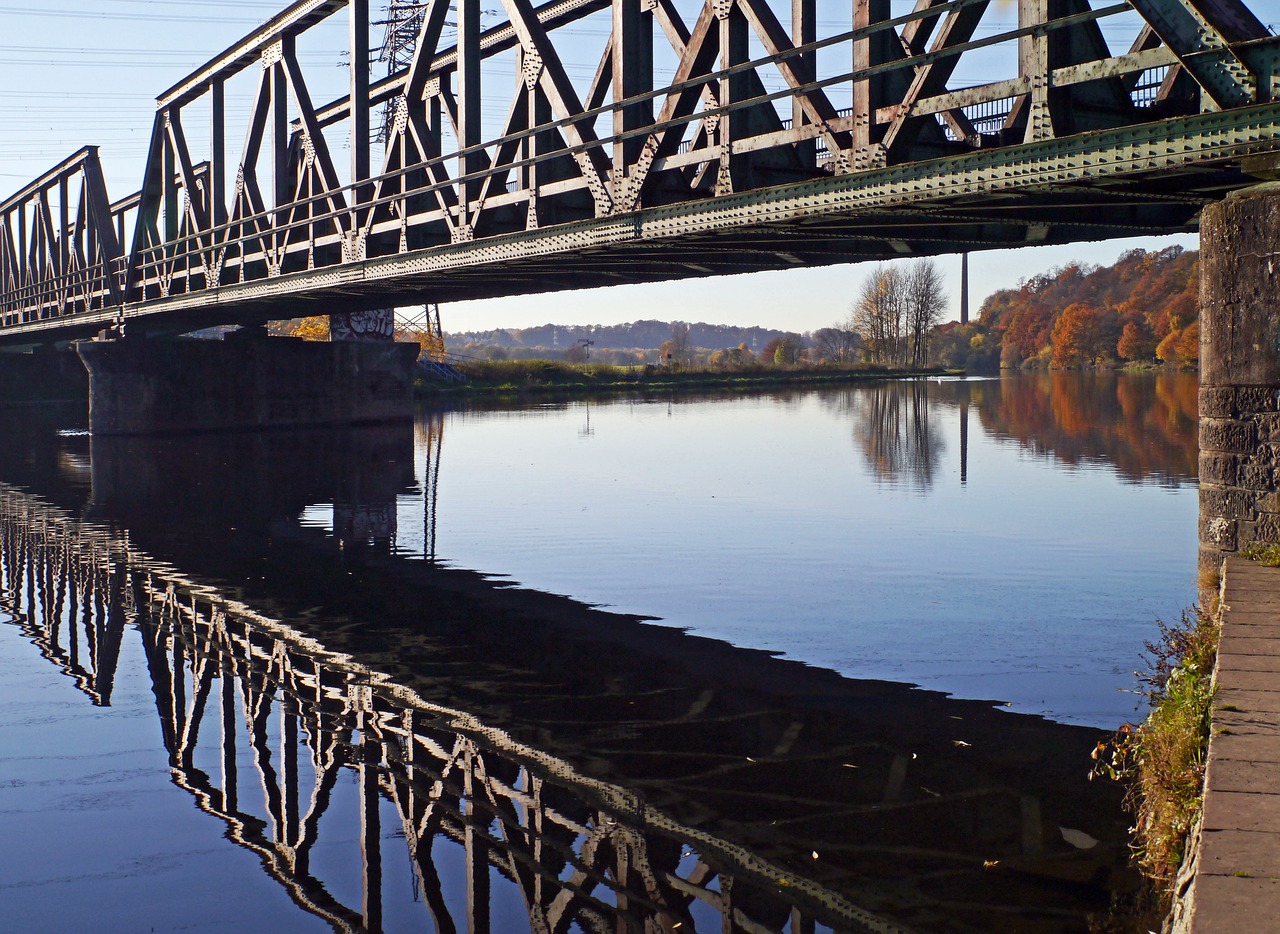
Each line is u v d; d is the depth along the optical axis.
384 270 20.16
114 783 8.80
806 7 12.45
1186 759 5.61
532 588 15.45
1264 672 5.88
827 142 11.99
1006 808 7.57
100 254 39.38
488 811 8.03
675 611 13.83
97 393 41.72
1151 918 5.93
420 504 23.83
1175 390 73.50
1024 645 11.76
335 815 8.09
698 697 10.41
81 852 7.54
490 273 19.48
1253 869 3.83
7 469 31.56
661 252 16.62
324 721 10.18
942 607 13.52
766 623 13.07
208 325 40.25
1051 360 156.75
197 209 30.98
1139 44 11.23
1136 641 11.77
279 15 23.97
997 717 9.55
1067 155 9.41
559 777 8.61
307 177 25.03
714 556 17.23
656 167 14.30
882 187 11.14
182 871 7.25
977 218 12.02
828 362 157.62
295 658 12.30
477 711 10.30
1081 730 9.15
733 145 13.16
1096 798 7.68
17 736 9.97
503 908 6.59
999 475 26.70
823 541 18.20
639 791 8.27
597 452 35.16
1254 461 8.51
